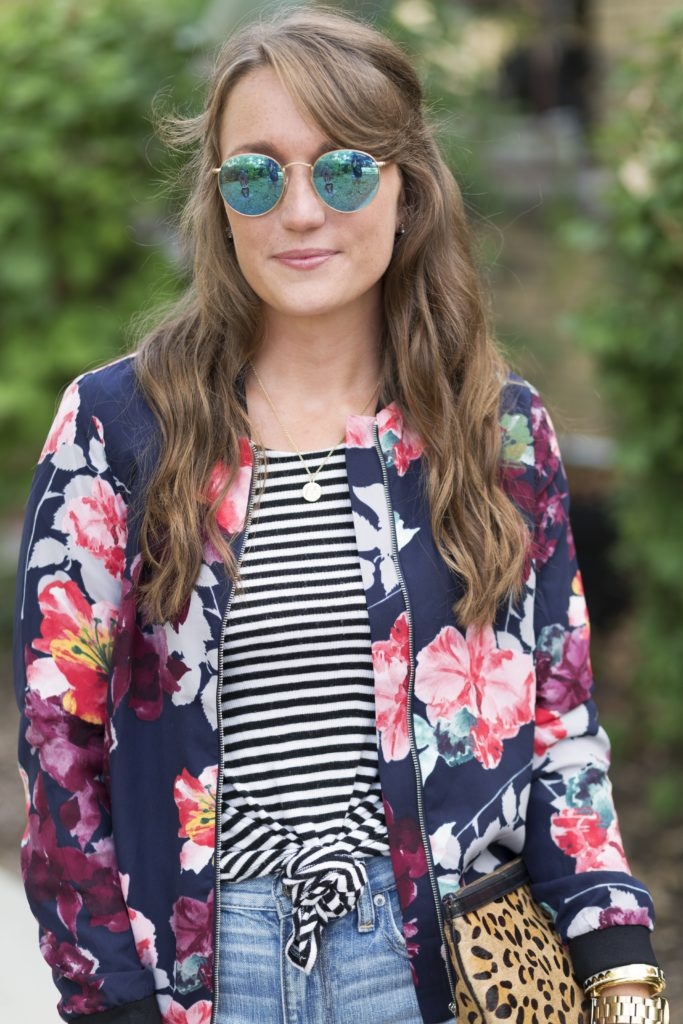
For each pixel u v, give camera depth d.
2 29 5.91
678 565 4.71
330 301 2.10
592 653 6.11
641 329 4.69
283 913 2.02
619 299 4.89
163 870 2.06
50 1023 3.32
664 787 4.82
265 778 2.05
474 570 2.12
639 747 5.41
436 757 2.09
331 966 2.03
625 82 4.64
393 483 2.16
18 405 6.03
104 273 6.20
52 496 2.10
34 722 2.06
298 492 2.14
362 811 2.06
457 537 2.13
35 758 2.07
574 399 6.77
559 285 7.12
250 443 2.14
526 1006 1.99
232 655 2.06
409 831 2.05
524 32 7.40
